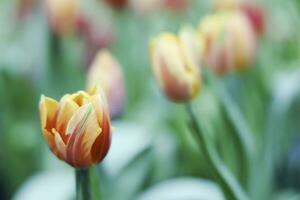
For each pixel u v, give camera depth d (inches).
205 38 35.4
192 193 41.1
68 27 42.8
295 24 57.7
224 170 30.0
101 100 25.2
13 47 60.7
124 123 46.2
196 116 30.5
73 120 25.0
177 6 55.1
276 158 43.4
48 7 42.6
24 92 52.9
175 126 46.0
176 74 30.5
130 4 51.7
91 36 48.5
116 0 51.2
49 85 43.3
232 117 33.8
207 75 33.7
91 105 25.0
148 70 54.5
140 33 54.7
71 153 25.4
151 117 50.2
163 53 30.5
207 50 35.4
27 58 53.2
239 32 35.4
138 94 54.5
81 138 25.2
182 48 30.7
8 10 70.5
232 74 39.6
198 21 59.3
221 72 35.8
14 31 64.3
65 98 25.2
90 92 25.9
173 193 41.2
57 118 25.4
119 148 41.2
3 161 50.7
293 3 57.3
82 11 50.5
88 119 25.0
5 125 51.1
